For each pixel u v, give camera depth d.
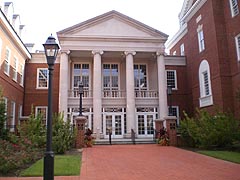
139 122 26.55
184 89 29.67
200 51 24.56
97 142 21.94
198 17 24.84
